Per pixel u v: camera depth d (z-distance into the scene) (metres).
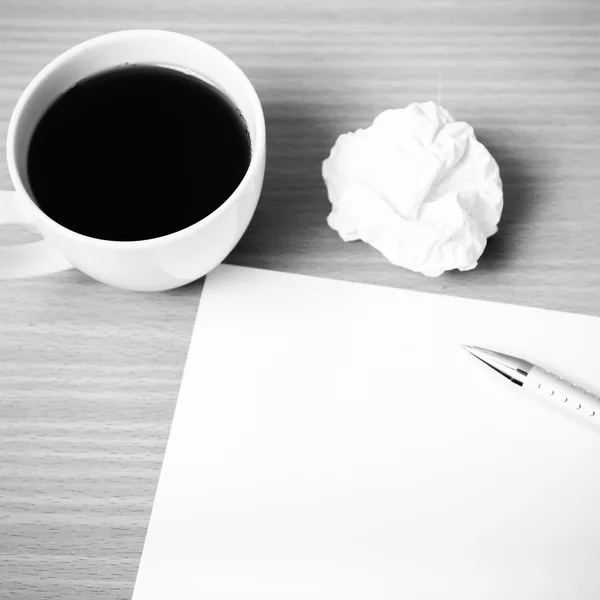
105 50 0.31
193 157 0.31
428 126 0.32
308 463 0.31
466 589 0.29
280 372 0.32
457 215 0.32
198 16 0.38
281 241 0.34
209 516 0.30
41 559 0.29
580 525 0.30
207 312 0.33
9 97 0.37
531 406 0.31
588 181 0.35
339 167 0.33
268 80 0.37
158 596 0.29
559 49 0.38
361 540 0.30
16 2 0.39
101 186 0.30
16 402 0.32
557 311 0.33
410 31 0.38
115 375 0.32
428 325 0.33
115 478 0.31
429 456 0.31
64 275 0.34
